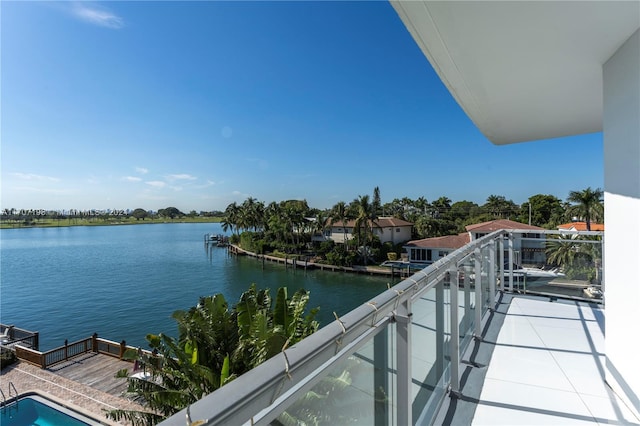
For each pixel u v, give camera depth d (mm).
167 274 35562
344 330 721
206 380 5965
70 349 13422
